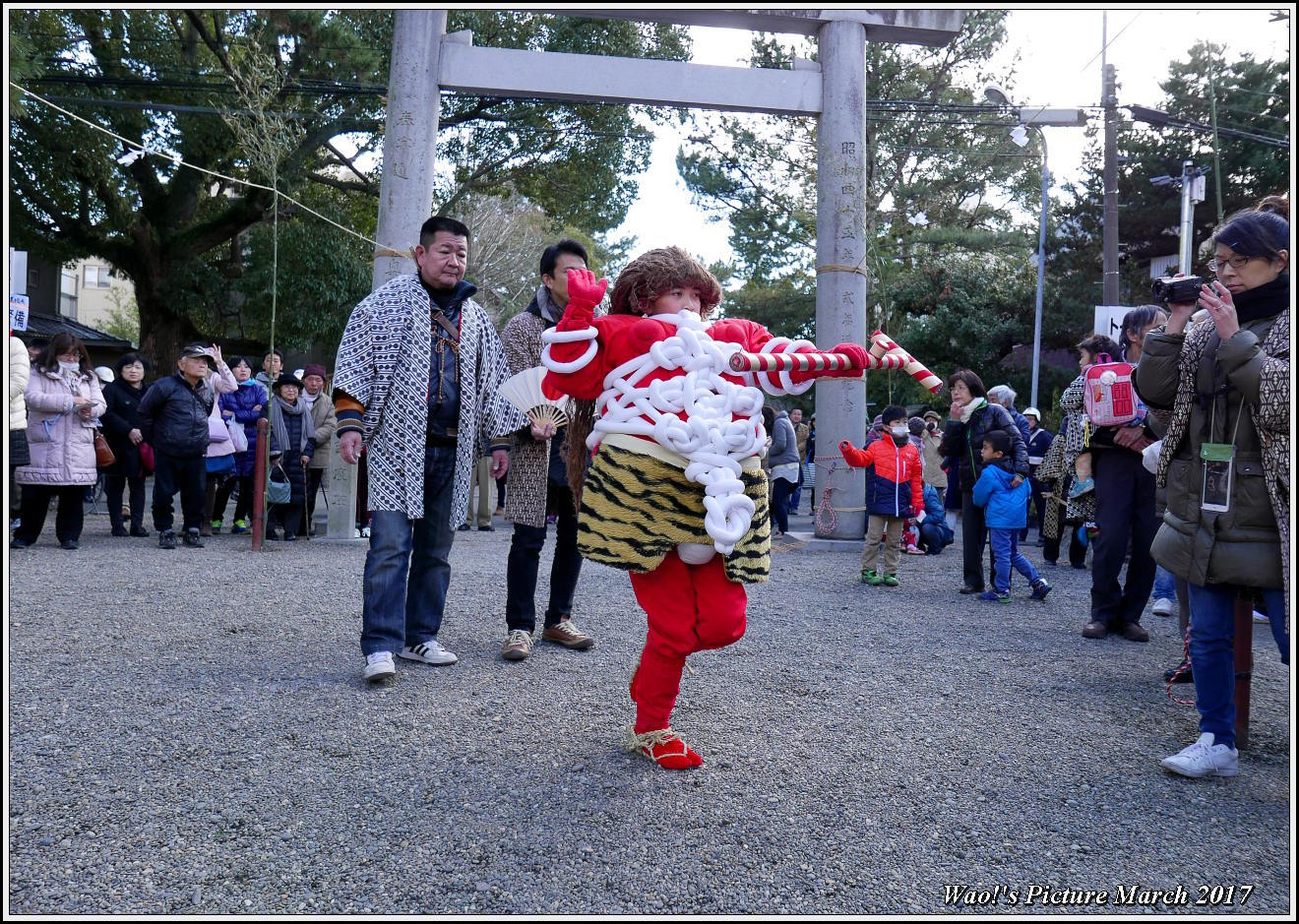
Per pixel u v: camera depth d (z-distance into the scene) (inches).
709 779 111.5
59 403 277.3
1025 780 114.2
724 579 114.4
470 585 236.1
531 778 110.3
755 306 1112.8
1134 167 936.9
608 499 111.4
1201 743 118.0
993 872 91.3
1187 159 866.1
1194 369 117.9
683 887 87.0
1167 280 125.4
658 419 109.8
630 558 109.5
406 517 150.6
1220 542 113.8
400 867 89.2
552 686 147.6
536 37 727.1
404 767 112.8
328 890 84.9
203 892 84.0
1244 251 111.3
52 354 281.0
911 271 984.9
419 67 316.5
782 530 406.0
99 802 101.2
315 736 122.3
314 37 626.5
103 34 695.7
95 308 1795.0
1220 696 118.0
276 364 336.2
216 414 343.0
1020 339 906.7
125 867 87.9
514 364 170.9
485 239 953.5
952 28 347.3
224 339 860.6
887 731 131.1
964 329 888.3
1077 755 123.6
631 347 114.0
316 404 342.6
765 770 114.8
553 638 175.0
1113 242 623.8
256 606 201.8
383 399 149.6
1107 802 108.4
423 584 160.7
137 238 789.2
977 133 959.0
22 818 96.9
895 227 977.5
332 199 828.0
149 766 111.3
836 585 266.8
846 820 101.7
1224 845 98.2
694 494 111.2
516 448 168.1
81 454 284.2
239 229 793.6
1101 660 177.5
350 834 95.3
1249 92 810.8
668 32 755.4
